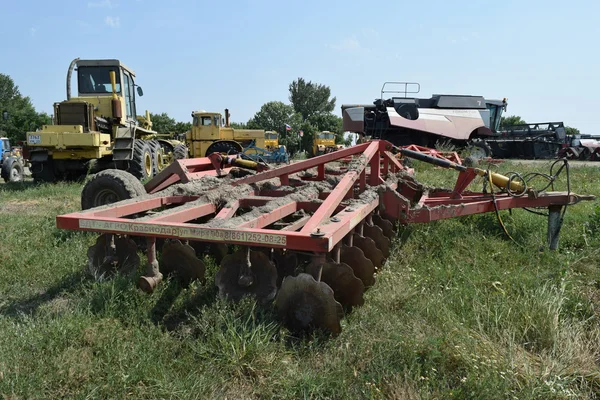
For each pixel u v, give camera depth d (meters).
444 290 3.59
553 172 10.91
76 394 2.28
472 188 8.34
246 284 3.05
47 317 3.09
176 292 3.39
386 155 5.64
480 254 4.47
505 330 2.85
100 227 3.20
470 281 3.65
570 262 4.16
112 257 3.50
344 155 5.11
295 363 2.63
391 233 4.59
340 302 3.06
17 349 2.58
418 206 4.60
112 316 3.05
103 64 11.85
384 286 3.61
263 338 2.74
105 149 11.22
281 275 3.79
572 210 6.20
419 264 4.26
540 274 3.86
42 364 2.45
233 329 2.68
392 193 4.45
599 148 21.86
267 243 2.78
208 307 3.20
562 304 3.21
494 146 19.73
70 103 10.95
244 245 2.90
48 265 4.20
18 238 5.08
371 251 3.85
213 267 3.92
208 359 2.59
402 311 3.23
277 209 3.71
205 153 18.77
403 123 15.05
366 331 2.95
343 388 2.35
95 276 3.57
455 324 2.91
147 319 3.03
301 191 4.50
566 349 2.68
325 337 2.83
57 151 10.88
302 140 58.69
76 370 2.42
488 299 3.33
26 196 9.20
